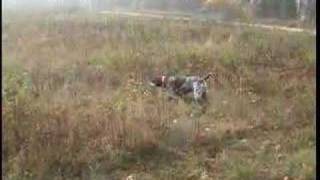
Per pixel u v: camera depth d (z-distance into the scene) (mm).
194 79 12070
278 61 15453
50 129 9172
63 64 14766
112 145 8984
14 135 9000
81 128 9383
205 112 11227
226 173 8336
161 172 8516
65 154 8602
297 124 10336
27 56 15430
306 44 16688
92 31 20438
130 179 8305
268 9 26406
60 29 20797
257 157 8867
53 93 11625
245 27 21031
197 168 8648
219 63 15359
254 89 13148
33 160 8367
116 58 15500
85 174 8242
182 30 20312
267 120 10602
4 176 8125
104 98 11789
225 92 12586
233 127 10203
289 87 13055
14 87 11578
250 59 15570
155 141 9133
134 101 11531
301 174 7984
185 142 9422
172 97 11945
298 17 24469
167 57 15586
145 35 19250
